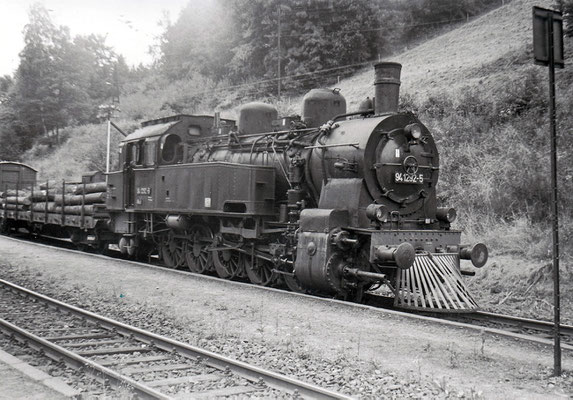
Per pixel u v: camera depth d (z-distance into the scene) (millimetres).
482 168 15859
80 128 48688
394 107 10508
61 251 18219
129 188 16344
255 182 11828
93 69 65188
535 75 17641
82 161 39469
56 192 22422
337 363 6434
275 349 7016
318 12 36031
